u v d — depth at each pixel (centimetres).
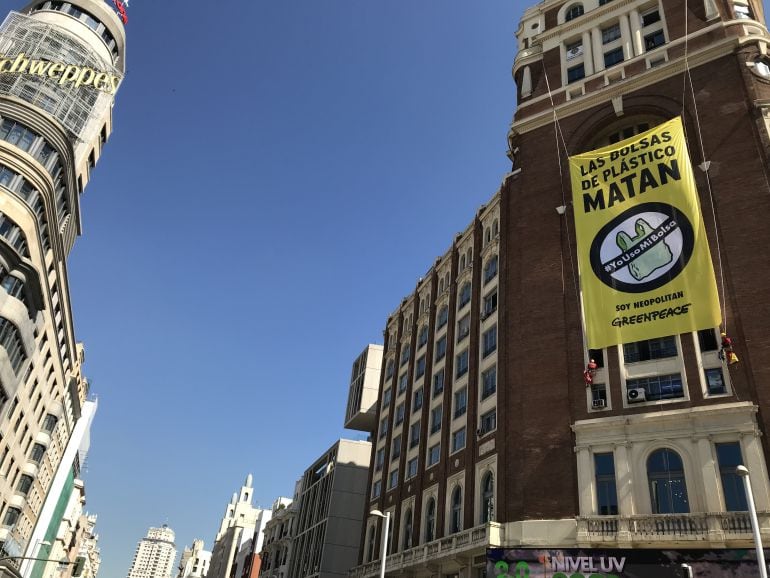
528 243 3847
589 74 4359
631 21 4344
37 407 6706
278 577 7238
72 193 5519
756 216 3069
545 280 3634
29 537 8356
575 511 2869
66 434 9075
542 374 3350
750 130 3328
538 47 4812
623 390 3052
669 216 3291
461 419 4031
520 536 2934
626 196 3509
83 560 6381
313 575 6022
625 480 2798
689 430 2756
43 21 6178
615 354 3173
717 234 3147
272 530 8375
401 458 4828
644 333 3102
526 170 4169
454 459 3925
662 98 3781
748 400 2703
